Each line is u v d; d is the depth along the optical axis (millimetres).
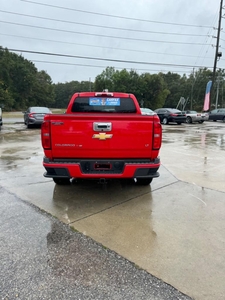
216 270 2258
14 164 6207
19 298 1907
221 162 6598
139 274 2199
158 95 51375
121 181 4934
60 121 3611
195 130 15805
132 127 3641
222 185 4684
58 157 3719
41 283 2072
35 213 3434
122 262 2367
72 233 2906
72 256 2455
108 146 3660
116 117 3602
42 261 2367
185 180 4992
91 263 2350
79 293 1966
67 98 101562
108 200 3957
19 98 69188
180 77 82938
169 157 7211
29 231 2930
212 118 25906
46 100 80562
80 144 3650
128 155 3717
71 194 4207
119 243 2703
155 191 4375
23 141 10164
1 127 16438
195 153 7859
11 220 3201
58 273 2201
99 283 2080
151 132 3678
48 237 2805
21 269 2244
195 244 2684
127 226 3094
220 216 3375
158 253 2518
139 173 3689
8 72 66750
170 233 2920
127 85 50938
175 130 15734
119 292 1980
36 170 5664
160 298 1923
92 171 3711
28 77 70875
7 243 2660
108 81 53188
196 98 75125
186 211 3537
